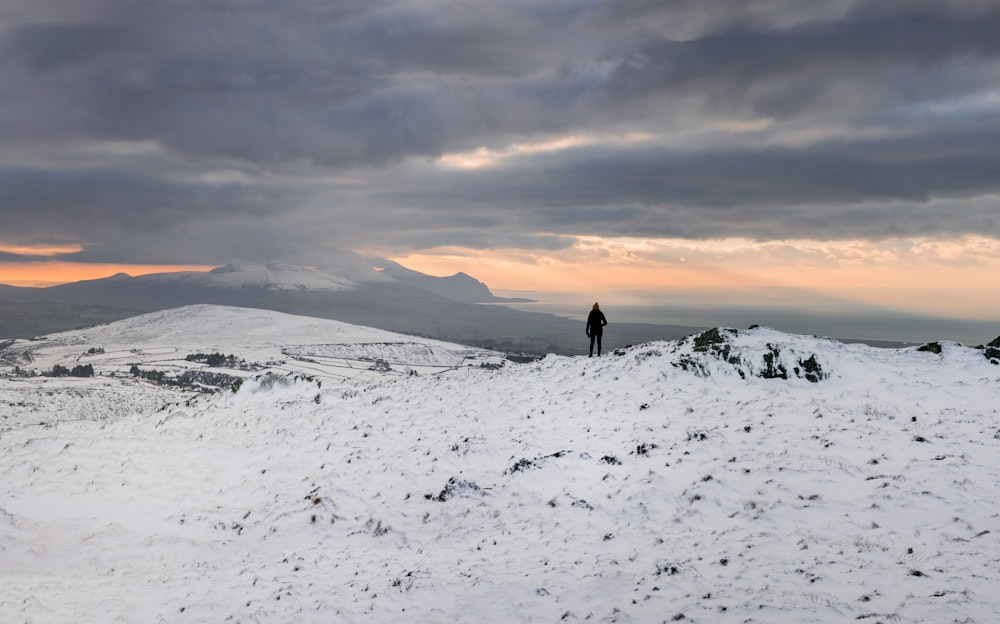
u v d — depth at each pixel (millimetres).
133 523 19281
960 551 12828
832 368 25578
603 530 16000
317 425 25516
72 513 19875
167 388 185125
